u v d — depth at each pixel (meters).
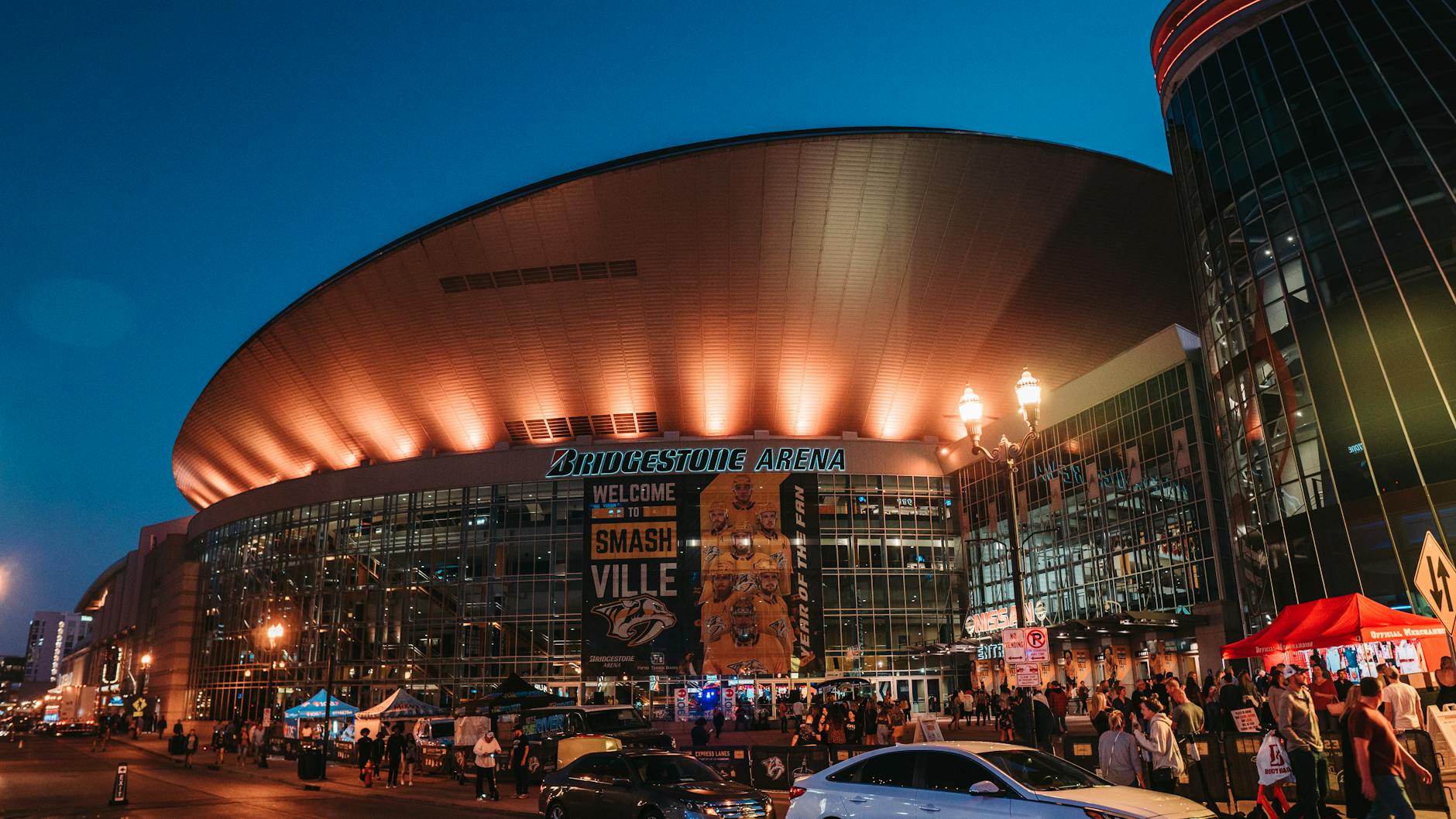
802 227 57.84
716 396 65.06
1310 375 32.53
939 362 63.62
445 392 67.06
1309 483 31.89
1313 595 31.12
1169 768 13.32
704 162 55.56
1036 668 15.77
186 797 27.19
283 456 77.12
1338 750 15.55
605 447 63.69
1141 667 47.50
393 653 64.56
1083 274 59.72
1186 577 45.12
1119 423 50.69
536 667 61.84
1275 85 37.66
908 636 62.69
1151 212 57.53
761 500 62.44
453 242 60.06
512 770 25.73
